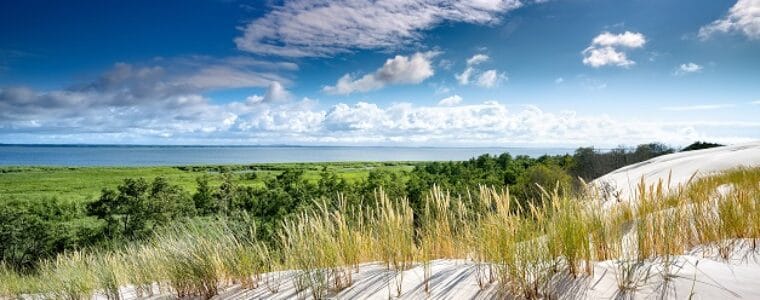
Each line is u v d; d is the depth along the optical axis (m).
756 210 3.92
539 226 3.29
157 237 5.05
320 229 3.79
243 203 26.25
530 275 2.85
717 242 3.56
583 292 2.64
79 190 102.44
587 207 3.69
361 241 4.22
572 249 2.92
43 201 59.28
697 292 2.46
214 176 119.12
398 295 2.98
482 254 3.60
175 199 30.44
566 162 59.31
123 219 29.66
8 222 29.12
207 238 4.42
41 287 5.24
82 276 4.68
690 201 4.85
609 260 3.21
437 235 4.22
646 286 2.62
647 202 4.36
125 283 4.89
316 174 112.25
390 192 27.59
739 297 2.37
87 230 31.11
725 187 7.65
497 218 3.28
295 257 3.83
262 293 3.54
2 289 6.23
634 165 41.31
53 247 29.02
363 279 3.45
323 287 3.24
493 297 2.76
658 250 3.37
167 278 4.19
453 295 2.86
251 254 4.12
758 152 25.88
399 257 3.76
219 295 3.71
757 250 3.17
